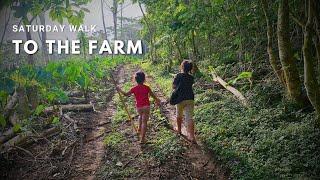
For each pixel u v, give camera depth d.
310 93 3.10
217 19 6.42
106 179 2.87
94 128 4.26
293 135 3.13
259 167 2.78
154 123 4.23
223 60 6.65
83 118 4.66
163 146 3.43
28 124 3.93
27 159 3.30
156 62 11.29
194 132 3.81
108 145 3.59
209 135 3.60
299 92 3.69
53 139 3.81
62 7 2.72
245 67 5.60
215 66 6.70
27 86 4.66
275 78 4.60
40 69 5.49
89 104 5.16
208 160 3.13
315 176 2.54
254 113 3.86
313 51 4.67
